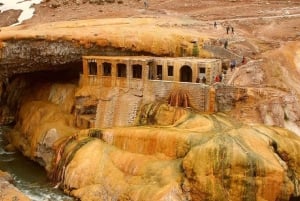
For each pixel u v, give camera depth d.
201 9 102.62
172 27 80.19
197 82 60.62
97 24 77.44
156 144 52.97
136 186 49.88
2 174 55.81
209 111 58.44
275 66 69.94
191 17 94.75
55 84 72.38
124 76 64.69
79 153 55.91
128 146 54.81
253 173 48.19
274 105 58.47
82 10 97.00
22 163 63.72
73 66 70.31
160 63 63.09
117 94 63.44
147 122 60.34
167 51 69.94
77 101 65.38
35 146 63.88
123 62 63.28
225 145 49.16
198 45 71.38
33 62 67.94
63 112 67.75
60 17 91.12
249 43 76.56
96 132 58.00
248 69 67.00
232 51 71.94
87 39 67.62
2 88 82.75
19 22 90.56
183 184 48.53
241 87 59.84
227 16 95.94
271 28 88.62
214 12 99.38
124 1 106.75
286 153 51.88
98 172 53.38
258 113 57.91
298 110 60.19
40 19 90.62
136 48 68.94
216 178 48.38
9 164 63.28
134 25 77.56
